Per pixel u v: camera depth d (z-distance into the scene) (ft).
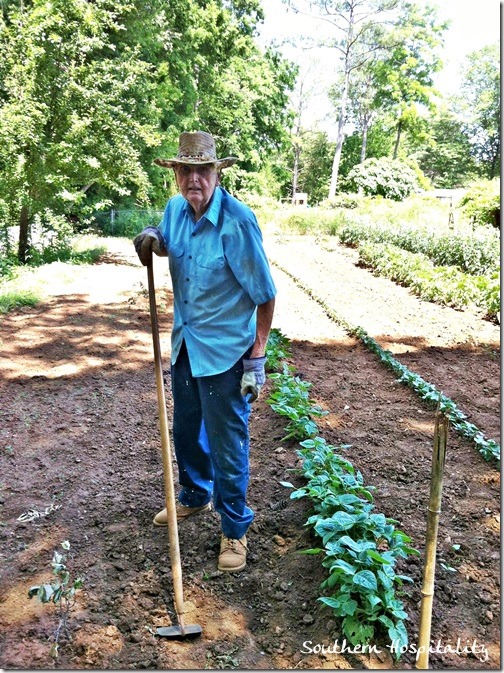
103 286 35.63
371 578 8.20
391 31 137.39
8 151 38.17
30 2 46.57
